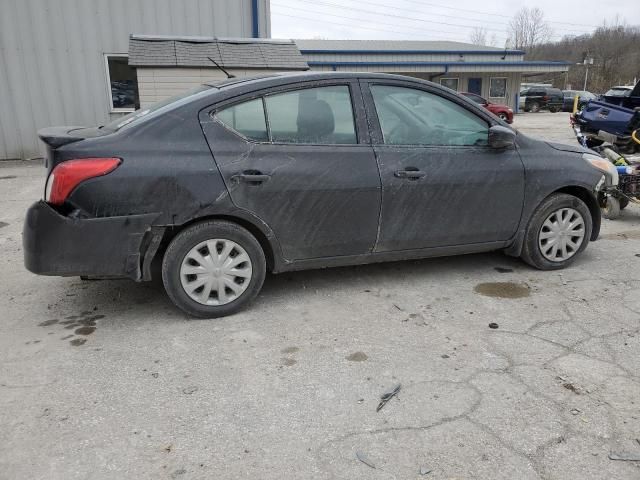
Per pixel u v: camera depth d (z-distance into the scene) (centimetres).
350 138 380
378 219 387
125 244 334
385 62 3225
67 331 353
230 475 222
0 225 631
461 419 257
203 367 306
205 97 355
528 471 223
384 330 351
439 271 458
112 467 227
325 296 406
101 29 1163
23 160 1180
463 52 3531
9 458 232
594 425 252
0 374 300
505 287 422
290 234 371
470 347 327
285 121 367
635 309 379
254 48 1049
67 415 262
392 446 239
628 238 562
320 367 305
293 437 246
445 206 403
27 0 1115
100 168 324
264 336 343
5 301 404
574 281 433
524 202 427
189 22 1198
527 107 3681
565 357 314
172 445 241
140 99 970
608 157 679
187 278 357
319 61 3228
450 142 407
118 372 301
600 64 6544
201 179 341
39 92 1162
